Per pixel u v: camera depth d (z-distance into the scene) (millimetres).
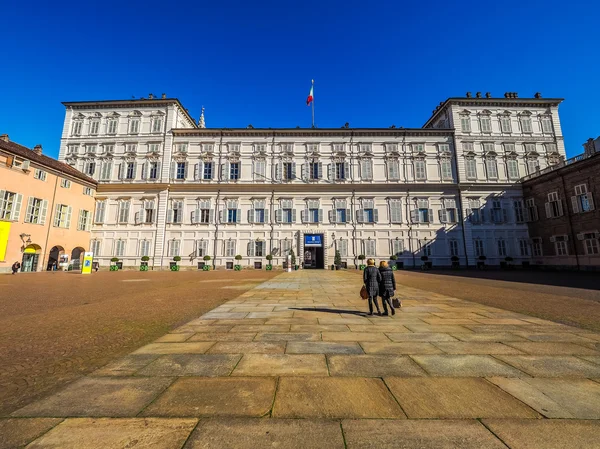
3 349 5492
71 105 40219
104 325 7383
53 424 2941
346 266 37375
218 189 38625
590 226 29609
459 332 6586
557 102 40219
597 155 28500
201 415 3111
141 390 3709
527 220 37438
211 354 5105
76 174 35188
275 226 38031
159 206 37938
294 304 10547
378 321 7707
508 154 39219
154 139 39500
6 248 27469
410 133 39938
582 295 12570
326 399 3459
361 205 38531
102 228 37656
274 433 2783
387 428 2865
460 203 38406
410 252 37500
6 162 27688
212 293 13820
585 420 2988
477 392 3631
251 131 39500
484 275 26109
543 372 4270
